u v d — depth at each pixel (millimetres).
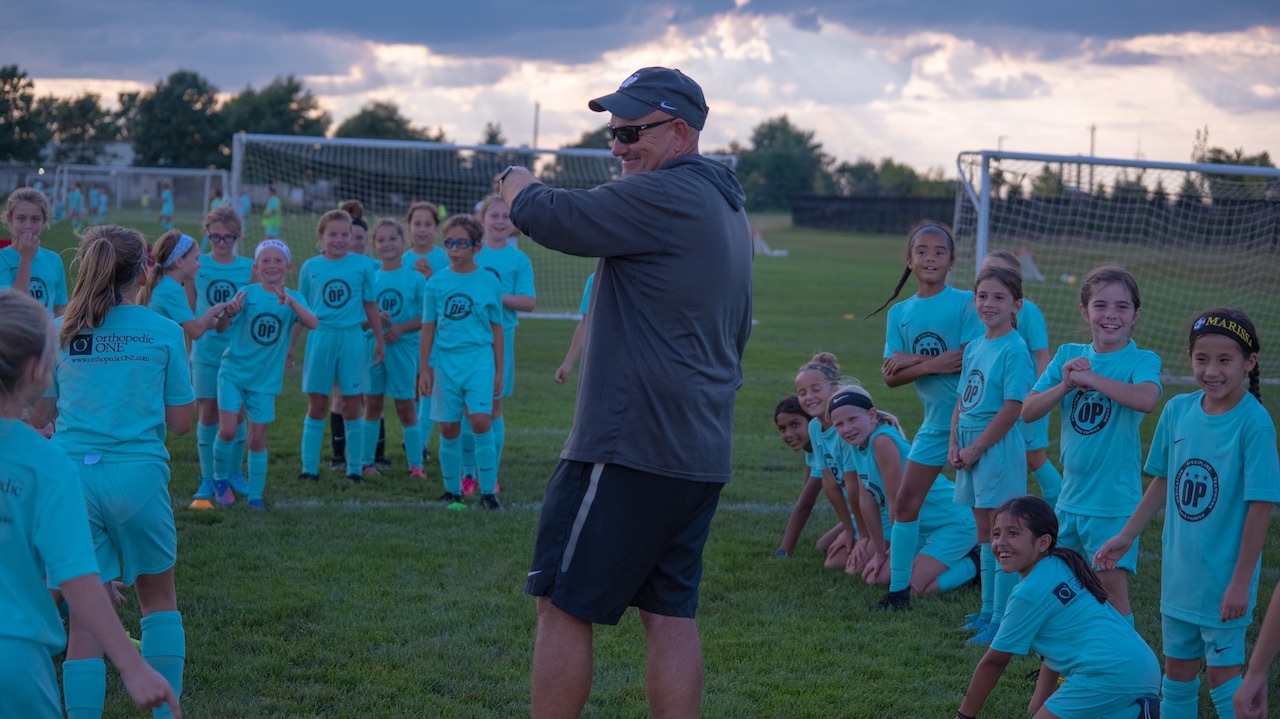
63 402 3248
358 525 5812
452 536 5656
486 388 6258
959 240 12633
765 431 8797
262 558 5156
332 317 6703
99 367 3238
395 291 7172
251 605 4469
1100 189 15328
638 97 2744
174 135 64875
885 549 5195
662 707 2822
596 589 2707
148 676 2184
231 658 3912
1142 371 3857
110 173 44781
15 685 2113
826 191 97000
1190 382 11867
